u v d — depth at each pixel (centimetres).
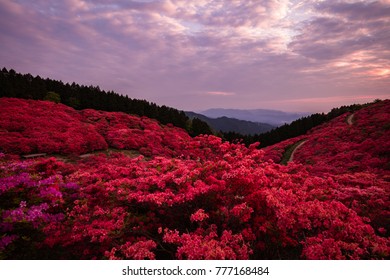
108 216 749
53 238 671
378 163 1831
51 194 786
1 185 775
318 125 5634
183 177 786
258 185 795
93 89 5362
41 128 2333
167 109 5734
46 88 4706
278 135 6050
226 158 1088
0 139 1841
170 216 803
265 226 675
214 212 758
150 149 2681
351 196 987
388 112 3691
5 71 4572
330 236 615
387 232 830
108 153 2398
